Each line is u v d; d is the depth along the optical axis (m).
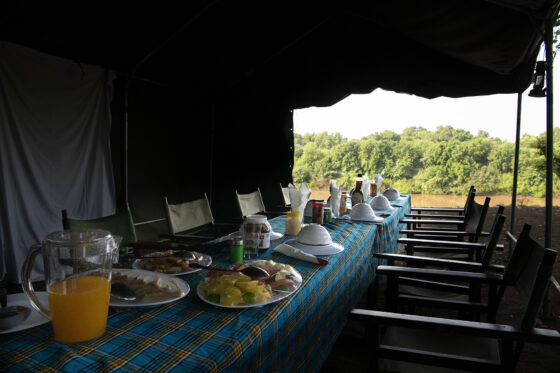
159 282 1.08
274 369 0.97
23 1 2.51
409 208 4.57
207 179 5.22
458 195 10.51
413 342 1.47
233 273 1.17
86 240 0.84
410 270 1.71
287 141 5.21
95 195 3.66
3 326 0.81
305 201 2.50
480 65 3.89
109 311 0.97
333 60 4.56
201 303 1.04
